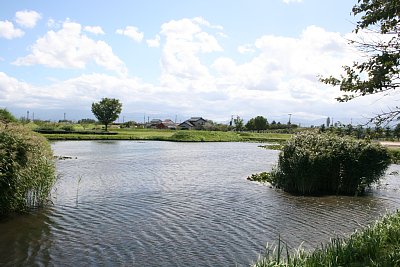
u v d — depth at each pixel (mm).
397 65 7840
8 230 14586
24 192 16984
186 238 14195
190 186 26094
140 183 26859
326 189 25297
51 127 99312
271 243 13758
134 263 11641
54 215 16969
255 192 24156
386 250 9508
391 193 24516
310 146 25312
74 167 34562
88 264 11477
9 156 15656
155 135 101062
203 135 100375
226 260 12000
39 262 11539
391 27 8211
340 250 9539
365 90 8562
